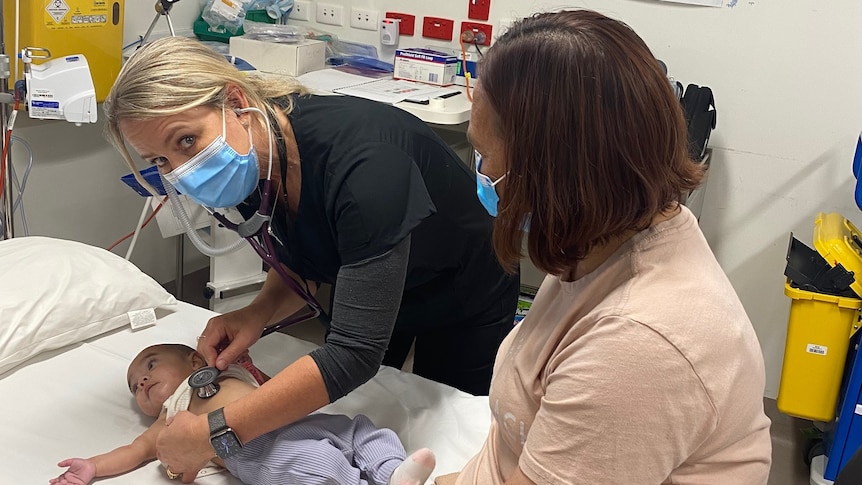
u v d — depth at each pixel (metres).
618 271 0.81
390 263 1.18
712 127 2.37
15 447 1.42
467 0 2.91
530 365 0.90
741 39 2.54
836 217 2.41
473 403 1.61
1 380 1.63
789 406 2.30
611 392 0.74
